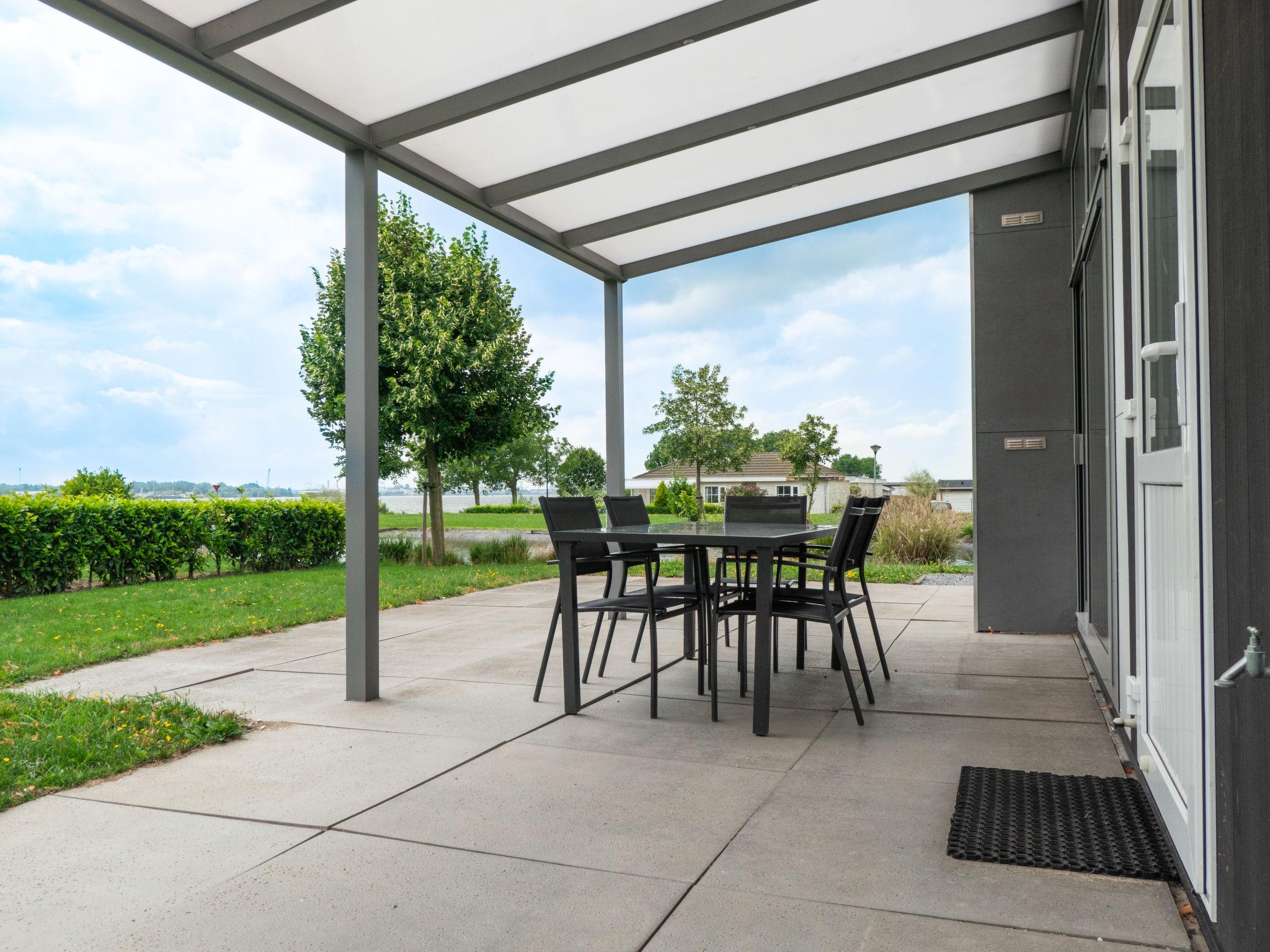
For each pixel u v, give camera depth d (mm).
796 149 5195
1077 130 4953
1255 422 1371
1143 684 2652
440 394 12555
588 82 4152
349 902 2061
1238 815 1534
